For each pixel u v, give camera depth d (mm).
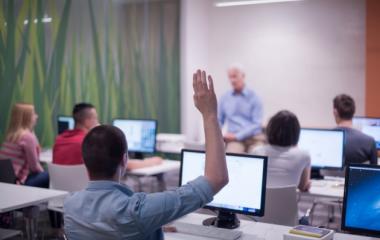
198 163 2416
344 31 6559
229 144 6461
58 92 5098
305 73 6887
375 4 6082
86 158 1470
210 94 1387
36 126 4812
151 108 6719
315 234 1877
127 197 1403
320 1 6695
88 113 3736
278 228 2287
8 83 4473
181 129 7246
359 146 3656
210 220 2398
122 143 1486
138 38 6504
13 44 4512
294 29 6926
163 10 6926
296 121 3021
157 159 4430
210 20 7633
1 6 4363
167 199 1339
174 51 7129
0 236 2832
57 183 3494
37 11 4777
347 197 2006
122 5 6168
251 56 7309
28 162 4008
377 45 6109
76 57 5352
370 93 6195
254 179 2254
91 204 1418
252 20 7250
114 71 6012
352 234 2188
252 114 6676
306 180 3152
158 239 1518
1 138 4410
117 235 1355
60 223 4285
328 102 6738
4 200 2590
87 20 5531
